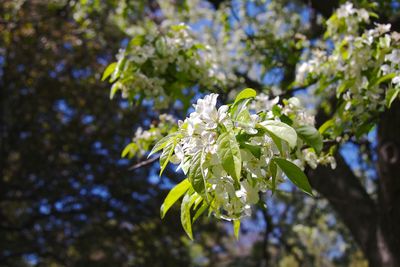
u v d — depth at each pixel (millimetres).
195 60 3637
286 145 1836
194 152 1728
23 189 10500
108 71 3625
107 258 11523
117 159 10867
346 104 3275
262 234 10008
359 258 12758
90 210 10625
